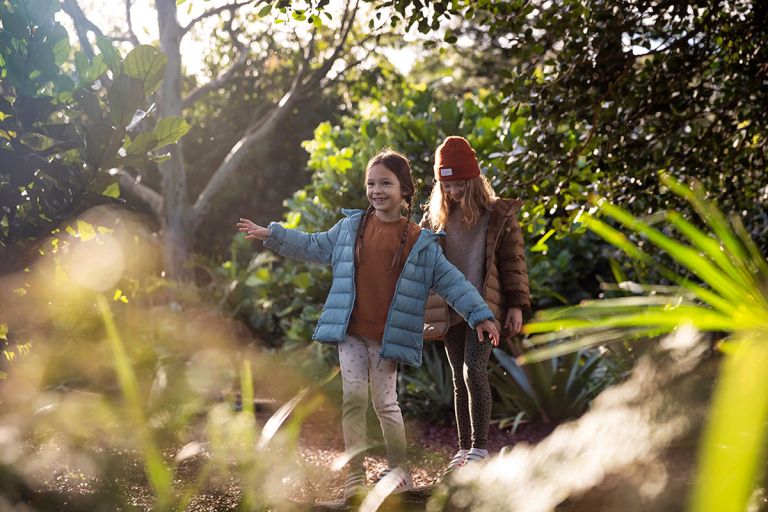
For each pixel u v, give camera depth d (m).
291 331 8.36
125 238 2.95
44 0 2.72
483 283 3.68
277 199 21.72
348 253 3.36
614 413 1.11
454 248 3.77
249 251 13.05
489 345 3.69
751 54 4.64
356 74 16.22
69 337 2.62
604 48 4.43
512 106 4.64
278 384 3.73
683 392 1.07
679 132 5.00
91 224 2.87
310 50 14.45
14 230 2.71
